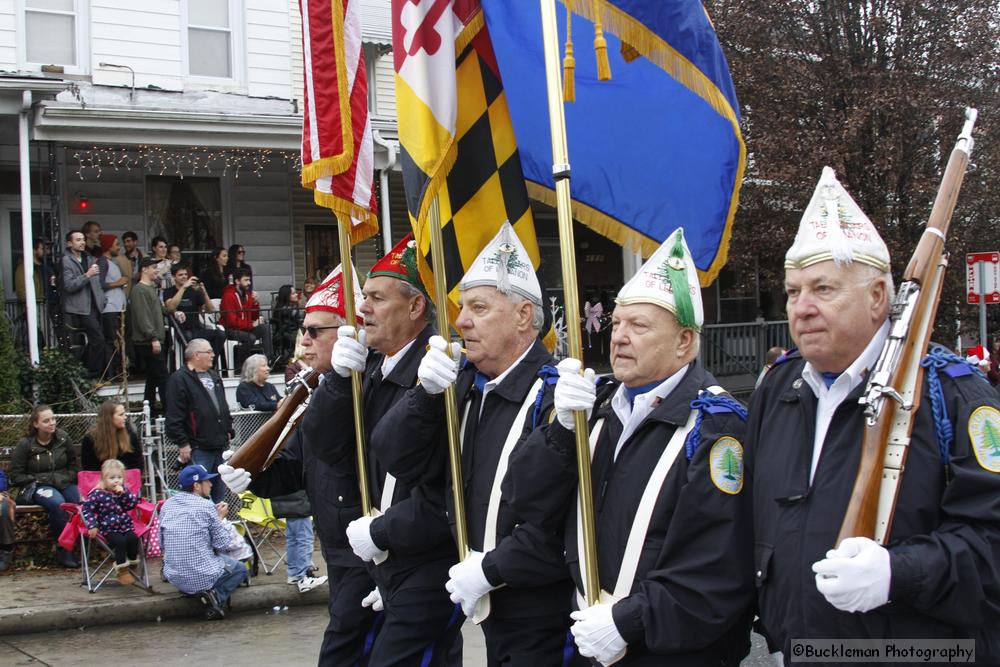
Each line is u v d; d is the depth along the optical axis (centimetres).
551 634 367
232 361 1391
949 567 235
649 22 389
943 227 264
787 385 284
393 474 400
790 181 1477
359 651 476
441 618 419
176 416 966
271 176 1594
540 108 440
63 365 1207
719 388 318
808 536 260
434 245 396
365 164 455
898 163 1474
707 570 290
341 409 436
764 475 276
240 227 1570
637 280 324
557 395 319
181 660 683
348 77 448
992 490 238
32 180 1441
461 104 443
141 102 1413
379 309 439
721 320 2030
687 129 424
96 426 953
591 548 315
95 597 812
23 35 1410
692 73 400
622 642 296
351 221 459
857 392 259
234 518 1022
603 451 331
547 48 339
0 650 714
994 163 1464
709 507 290
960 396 247
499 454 374
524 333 383
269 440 482
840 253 257
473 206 446
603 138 432
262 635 751
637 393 326
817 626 255
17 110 1243
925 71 1508
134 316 1212
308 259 1631
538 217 1853
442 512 407
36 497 928
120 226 1488
